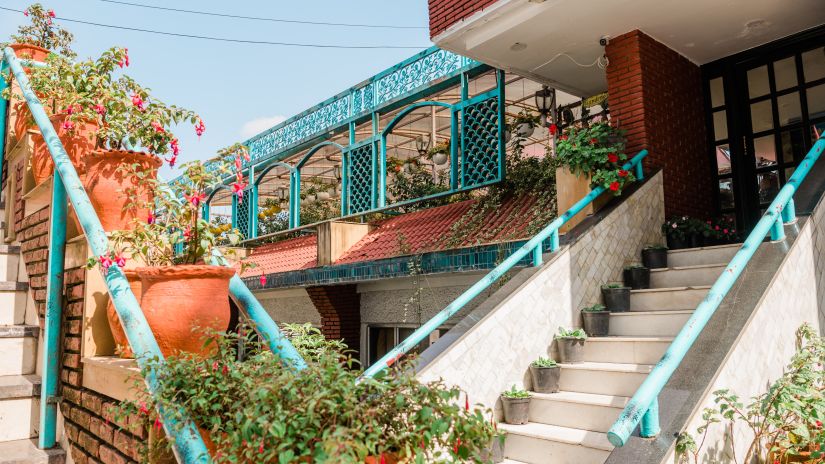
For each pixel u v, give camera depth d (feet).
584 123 33.60
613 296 19.70
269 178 54.49
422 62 34.58
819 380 13.24
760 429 12.51
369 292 34.81
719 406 12.51
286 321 41.50
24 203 16.15
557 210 24.62
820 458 12.68
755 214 26.76
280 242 50.26
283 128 46.44
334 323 35.14
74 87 13.91
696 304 18.88
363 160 37.81
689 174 26.32
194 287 9.20
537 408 16.26
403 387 6.87
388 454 6.59
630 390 15.83
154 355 7.68
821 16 24.25
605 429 14.85
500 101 29.84
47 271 13.55
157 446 8.09
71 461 11.61
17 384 12.46
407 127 46.80
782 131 26.27
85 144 13.73
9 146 18.62
